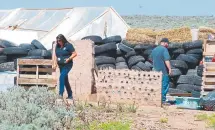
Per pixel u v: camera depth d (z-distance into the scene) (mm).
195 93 19516
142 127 10789
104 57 21891
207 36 23703
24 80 16781
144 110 13828
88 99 15977
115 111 13016
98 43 22891
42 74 16859
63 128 8680
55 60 15555
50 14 29531
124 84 15391
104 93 15500
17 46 23438
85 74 16234
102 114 12289
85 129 9977
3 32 27078
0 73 19875
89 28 26438
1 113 8031
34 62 16797
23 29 28812
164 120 11719
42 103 10297
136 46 22328
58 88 16109
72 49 14383
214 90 15734
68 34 26484
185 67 21031
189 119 12375
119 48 22484
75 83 16312
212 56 19328
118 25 26719
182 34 22703
